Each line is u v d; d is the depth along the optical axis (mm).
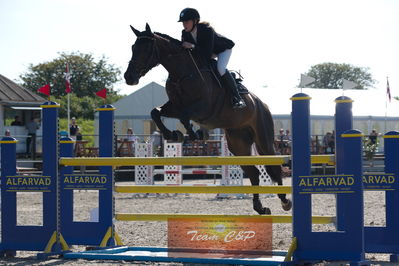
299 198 6711
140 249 8008
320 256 6598
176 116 8375
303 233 6703
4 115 28953
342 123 7180
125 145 24078
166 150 18891
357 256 6434
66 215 8031
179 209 15109
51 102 7879
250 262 6848
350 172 6465
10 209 8047
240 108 8789
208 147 25016
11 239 8016
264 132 9438
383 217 12188
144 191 7863
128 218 8070
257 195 9578
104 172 7910
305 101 6684
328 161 7238
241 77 9266
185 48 8125
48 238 7855
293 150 6734
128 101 33656
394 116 33562
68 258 7609
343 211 7195
